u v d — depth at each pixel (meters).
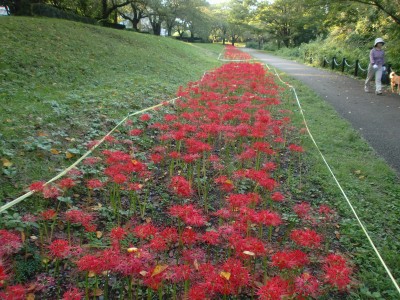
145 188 4.16
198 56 19.03
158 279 2.26
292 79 13.91
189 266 2.49
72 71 8.77
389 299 2.74
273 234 3.47
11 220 3.04
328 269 2.48
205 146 4.14
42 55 9.02
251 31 51.34
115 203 3.65
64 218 3.40
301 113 7.75
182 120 6.30
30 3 16.66
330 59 20.08
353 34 19.67
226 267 2.29
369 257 3.18
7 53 8.28
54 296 2.61
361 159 5.44
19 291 2.16
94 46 11.74
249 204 3.27
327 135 6.42
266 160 5.11
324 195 4.30
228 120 5.86
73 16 18.12
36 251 2.96
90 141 4.88
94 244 3.07
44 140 4.59
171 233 2.63
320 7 16.20
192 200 3.96
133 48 13.66
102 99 6.88
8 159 4.01
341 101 9.84
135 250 2.40
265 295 2.10
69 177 3.85
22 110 5.45
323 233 3.50
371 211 3.95
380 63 10.94
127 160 3.89
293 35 40.31
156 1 26.92
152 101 7.42
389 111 8.65
